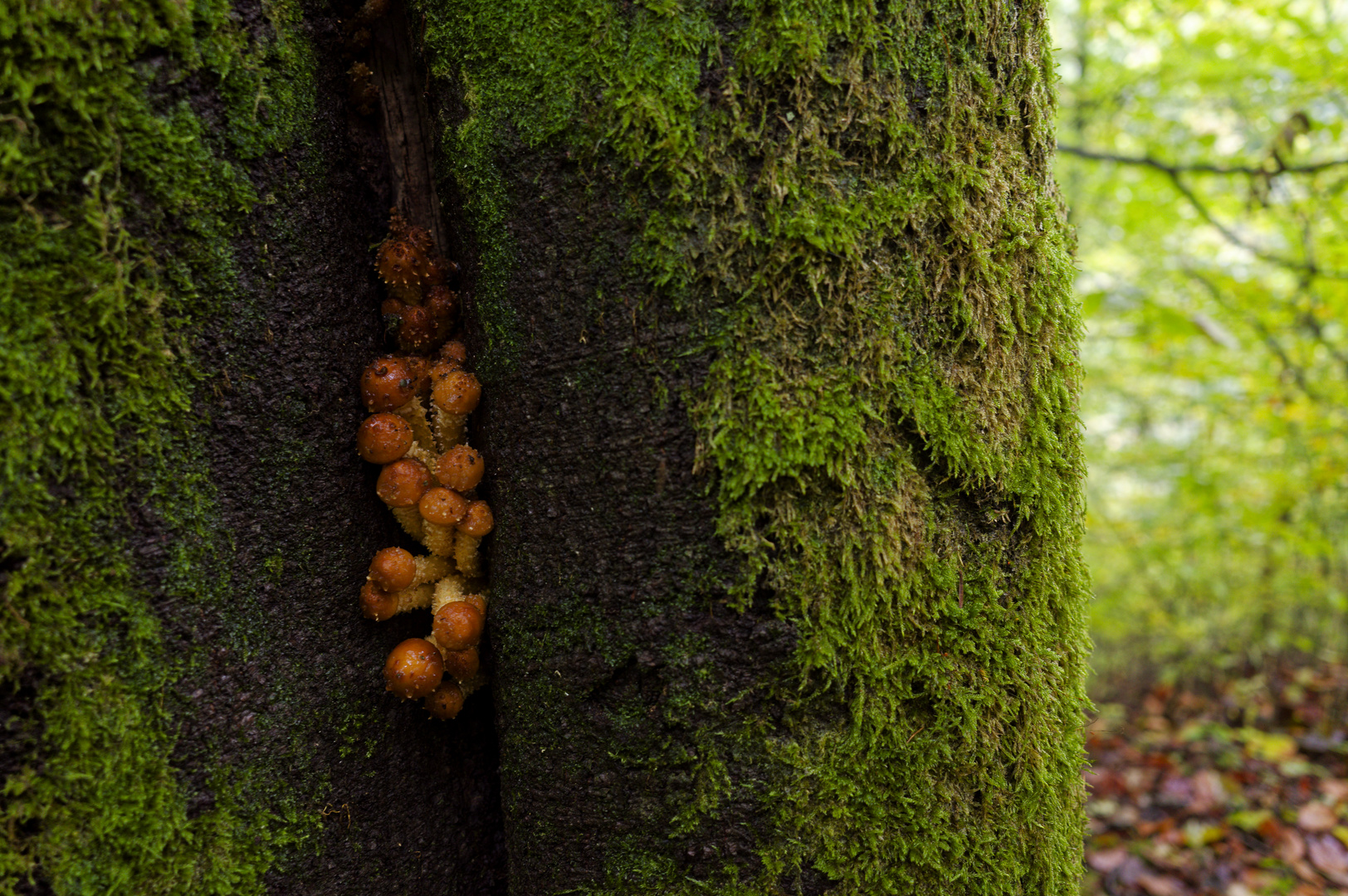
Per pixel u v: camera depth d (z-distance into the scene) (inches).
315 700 25.0
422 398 26.5
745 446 23.8
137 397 23.3
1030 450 25.3
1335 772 66.2
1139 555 90.4
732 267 23.7
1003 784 25.0
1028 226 25.1
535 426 24.7
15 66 22.2
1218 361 78.4
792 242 23.6
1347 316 68.6
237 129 23.9
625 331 24.0
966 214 24.3
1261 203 60.8
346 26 25.5
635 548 24.2
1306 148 70.9
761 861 24.2
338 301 25.4
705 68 23.5
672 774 24.3
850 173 23.7
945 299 24.3
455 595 26.6
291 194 24.5
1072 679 26.4
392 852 25.9
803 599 24.0
